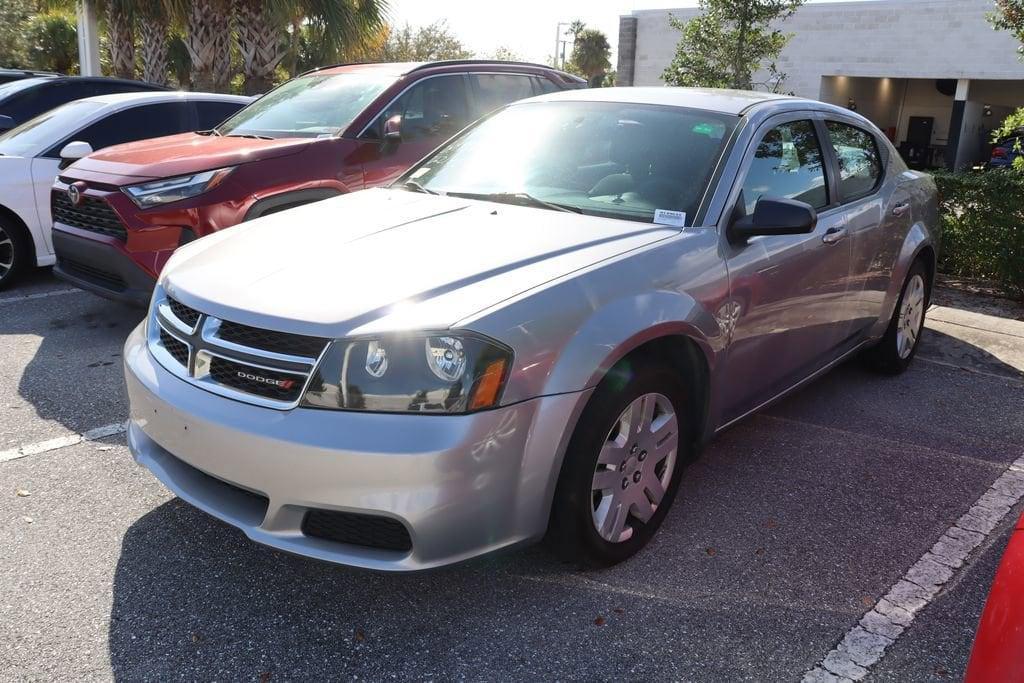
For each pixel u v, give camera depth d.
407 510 2.42
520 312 2.59
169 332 2.90
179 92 7.80
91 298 6.51
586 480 2.78
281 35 14.16
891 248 4.75
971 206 7.46
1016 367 5.59
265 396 2.57
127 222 5.01
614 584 2.97
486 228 3.18
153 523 3.27
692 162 3.56
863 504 3.65
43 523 3.25
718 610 2.85
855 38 25.34
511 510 2.60
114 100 7.35
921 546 3.33
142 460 2.96
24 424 4.14
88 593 2.83
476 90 6.96
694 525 3.41
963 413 4.77
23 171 6.63
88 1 15.73
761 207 3.32
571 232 3.15
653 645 2.66
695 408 3.37
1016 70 23.19
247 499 2.71
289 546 2.54
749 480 3.84
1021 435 4.48
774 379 3.87
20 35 24.34
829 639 2.73
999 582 1.81
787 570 3.11
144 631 2.65
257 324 2.59
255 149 5.51
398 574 2.49
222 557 3.06
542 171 3.74
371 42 15.20
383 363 2.46
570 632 2.71
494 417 2.49
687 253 3.17
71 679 2.43
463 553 2.54
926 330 6.33
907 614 2.88
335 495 2.44
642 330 2.83
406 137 6.34
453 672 2.51
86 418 4.23
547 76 7.69
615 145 3.74
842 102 27.05
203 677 2.46
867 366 5.36
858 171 4.57
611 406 2.78
